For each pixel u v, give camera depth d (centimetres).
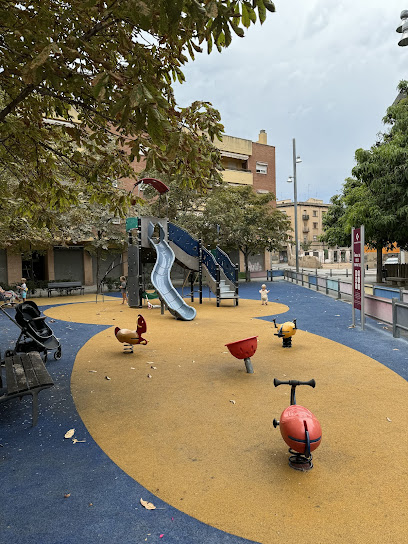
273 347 855
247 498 313
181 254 1730
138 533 277
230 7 305
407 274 2581
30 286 2352
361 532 271
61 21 403
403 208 1906
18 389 460
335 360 740
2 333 1088
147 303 1744
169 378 646
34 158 630
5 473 361
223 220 2556
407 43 1354
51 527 285
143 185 2373
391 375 643
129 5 266
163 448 404
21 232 1805
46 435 441
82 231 2125
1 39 419
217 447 403
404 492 318
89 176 634
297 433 344
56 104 499
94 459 384
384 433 430
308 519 286
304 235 8150
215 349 852
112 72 332
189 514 296
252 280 3306
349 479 339
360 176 2073
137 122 294
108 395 570
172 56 439
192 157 430
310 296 1939
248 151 3891
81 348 884
